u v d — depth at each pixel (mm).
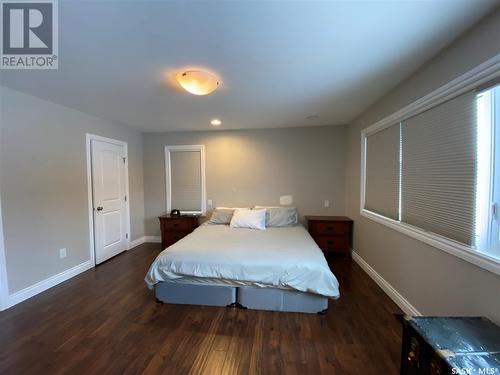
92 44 1601
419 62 1872
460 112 1566
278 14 1313
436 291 1785
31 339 1865
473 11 1293
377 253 2846
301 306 2199
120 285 2809
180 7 1257
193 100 2729
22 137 2469
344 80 2201
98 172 3514
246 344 1796
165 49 1667
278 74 2066
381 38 1546
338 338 1855
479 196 1455
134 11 1283
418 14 1316
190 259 2318
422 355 1195
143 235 4672
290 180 4270
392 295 2441
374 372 1532
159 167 4602
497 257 1321
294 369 1562
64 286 2781
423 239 1905
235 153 4383
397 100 2346
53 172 2812
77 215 3148
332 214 4203
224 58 1792
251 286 2254
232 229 3467
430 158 1888
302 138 4203
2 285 2271
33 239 2570
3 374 1540
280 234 3150
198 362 1626
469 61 1464
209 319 2119
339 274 3121
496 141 1371
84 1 1211
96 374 1533
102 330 1973
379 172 2844
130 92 2467
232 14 1312
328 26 1421
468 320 1328
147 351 1731
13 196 2381
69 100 2721
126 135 4152
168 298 2375
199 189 4516
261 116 3469
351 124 3854
